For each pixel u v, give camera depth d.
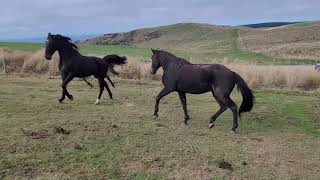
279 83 21.62
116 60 15.74
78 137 9.95
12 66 25.06
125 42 140.62
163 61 12.13
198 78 11.47
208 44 100.75
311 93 19.80
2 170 7.80
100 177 7.74
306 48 65.62
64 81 14.75
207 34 125.50
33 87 18.67
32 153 8.70
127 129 11.05
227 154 9.37
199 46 99.88
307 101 17.45
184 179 7.86
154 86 21.08
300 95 19.45
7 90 17.19
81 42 149.50
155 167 8.37
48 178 7.55
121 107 14.70
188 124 12.36
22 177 7.57
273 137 11.35
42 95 16.44
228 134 11.34
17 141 9.33
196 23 149.62
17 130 10.31
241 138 10.99
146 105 15.41
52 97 16.09
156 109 12.65
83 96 16.84
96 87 20.03
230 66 23.77
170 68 11.93
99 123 11.56
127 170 8.13
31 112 12.88
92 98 16.45
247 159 9.15
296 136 11.56
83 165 8.25
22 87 18.42
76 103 15.02
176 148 9.57
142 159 8.70
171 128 11.60
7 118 11.81
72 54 14.66
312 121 13.66
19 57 25.64
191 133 11.17
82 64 14.70
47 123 11.27
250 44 88.06
